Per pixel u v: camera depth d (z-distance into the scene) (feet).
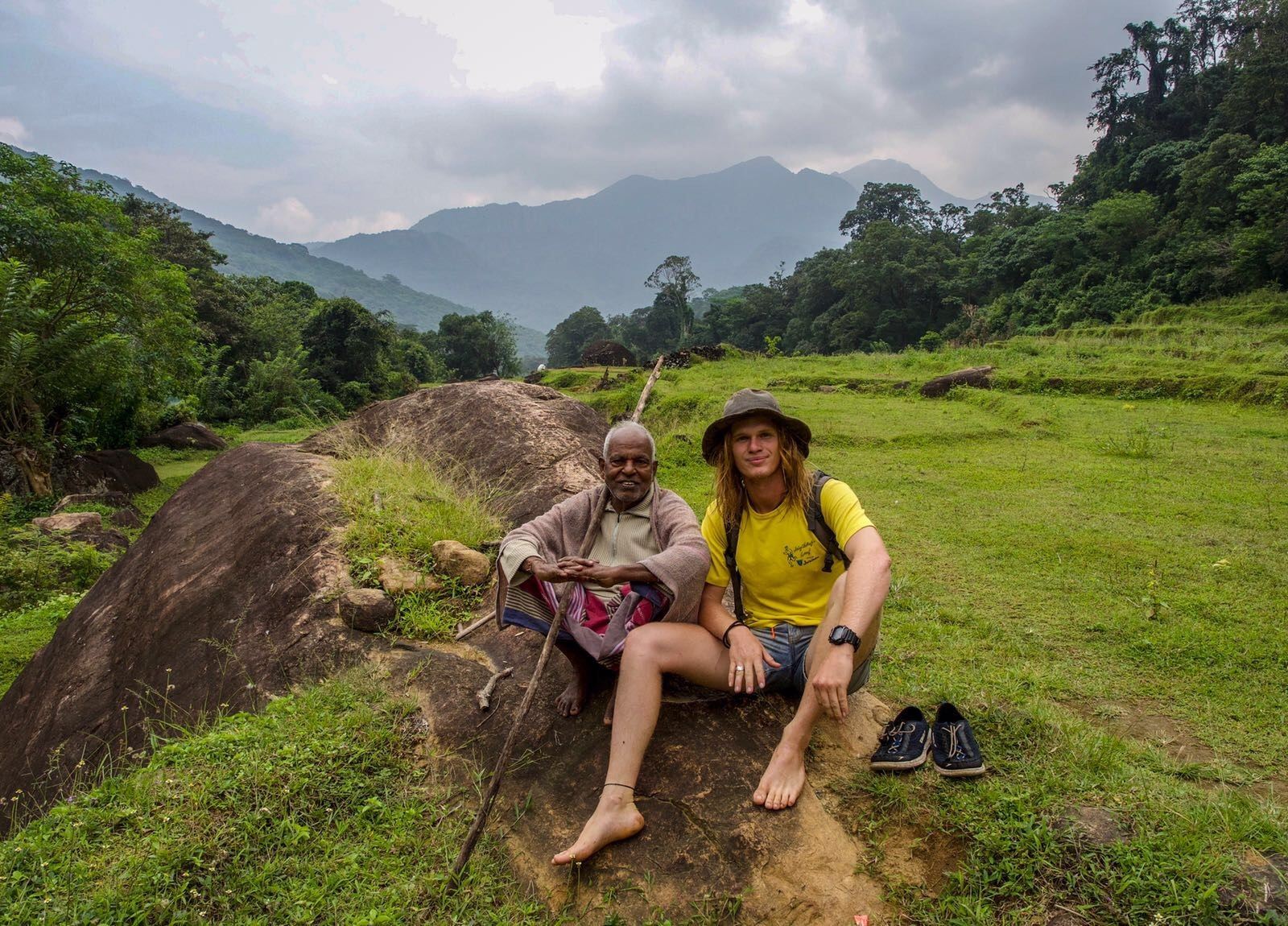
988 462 35.99
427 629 14.05
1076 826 9.02
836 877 8.98
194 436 80.48
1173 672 15.93
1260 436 39.24
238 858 9.28
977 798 9.68
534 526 11.47
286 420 121.60
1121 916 8.02
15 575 34.76
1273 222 122.31
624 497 11.34
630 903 8.78
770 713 11.21
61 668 17.61
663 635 9.98
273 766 10.50
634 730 9.53
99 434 70.74
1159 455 35.55
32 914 8.43
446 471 22.20
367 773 10.78
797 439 10.73
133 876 8.86
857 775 10.30
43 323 57.21
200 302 148.15
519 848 9.64
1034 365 62.28
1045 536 24.63
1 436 56.90
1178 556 22.31
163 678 15.19
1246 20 186.60
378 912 8.56
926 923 8.45
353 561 15.76
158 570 18.57
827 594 11.01
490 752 11.09
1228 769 12.23
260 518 18.12
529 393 25.62
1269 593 19.52
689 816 9.57
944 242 262.67
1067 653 16.85
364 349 179.01
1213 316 109.40
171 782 10.35
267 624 14.89
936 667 15.97
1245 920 7.72
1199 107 195.62
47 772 14.53
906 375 67.26
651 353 349.82
